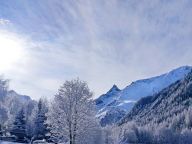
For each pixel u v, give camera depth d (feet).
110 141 286.87
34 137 297.33
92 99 143.74
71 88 140.77
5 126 309.42
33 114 316.40
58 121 140.15
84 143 140.05
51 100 145.89
